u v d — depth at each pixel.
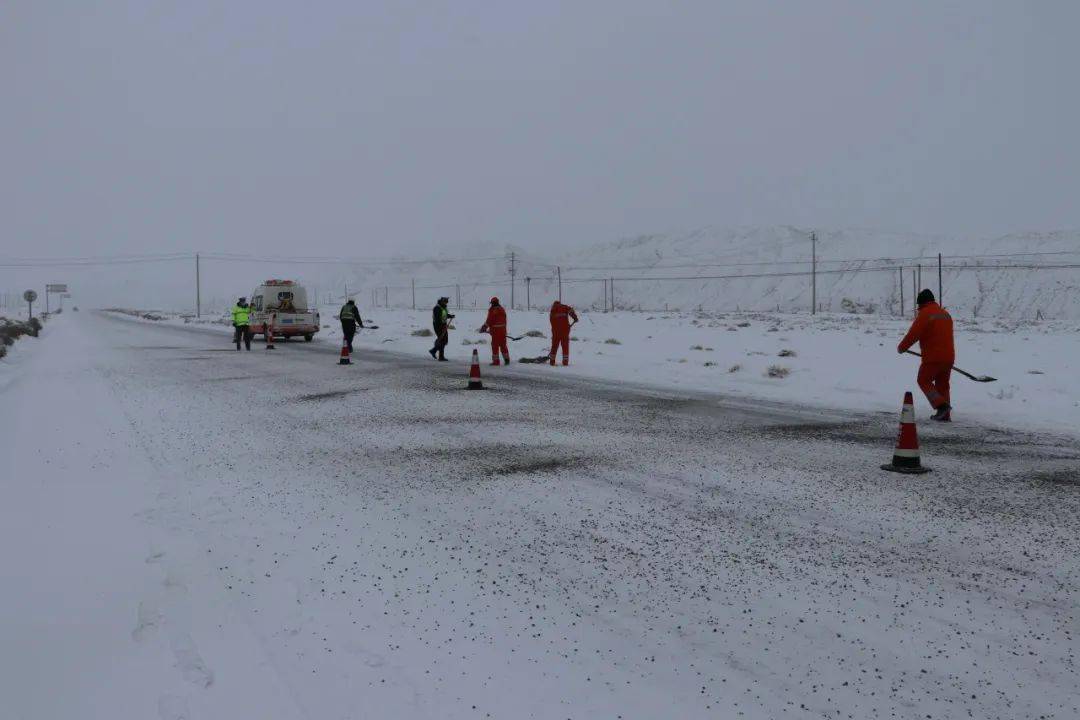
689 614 4.46
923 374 11.46
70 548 5.62
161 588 4.86
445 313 22.64
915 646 4.04
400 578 5.01
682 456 8.77
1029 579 4.94
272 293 34.84
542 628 4.28
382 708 3.46
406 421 11.32
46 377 18.30
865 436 10.07
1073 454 8.89
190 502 6.85
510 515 6.42
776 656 3.95
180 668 3.81
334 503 6.80
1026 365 20.25
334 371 19.36
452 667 3.83
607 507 6.64
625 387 15.73
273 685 3.65
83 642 4.11
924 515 6.34
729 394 14.57
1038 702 3.49
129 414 11.97
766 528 6.02
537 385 16.09
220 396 14.24
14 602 4.64
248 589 4.84
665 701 3.51
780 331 37.56
